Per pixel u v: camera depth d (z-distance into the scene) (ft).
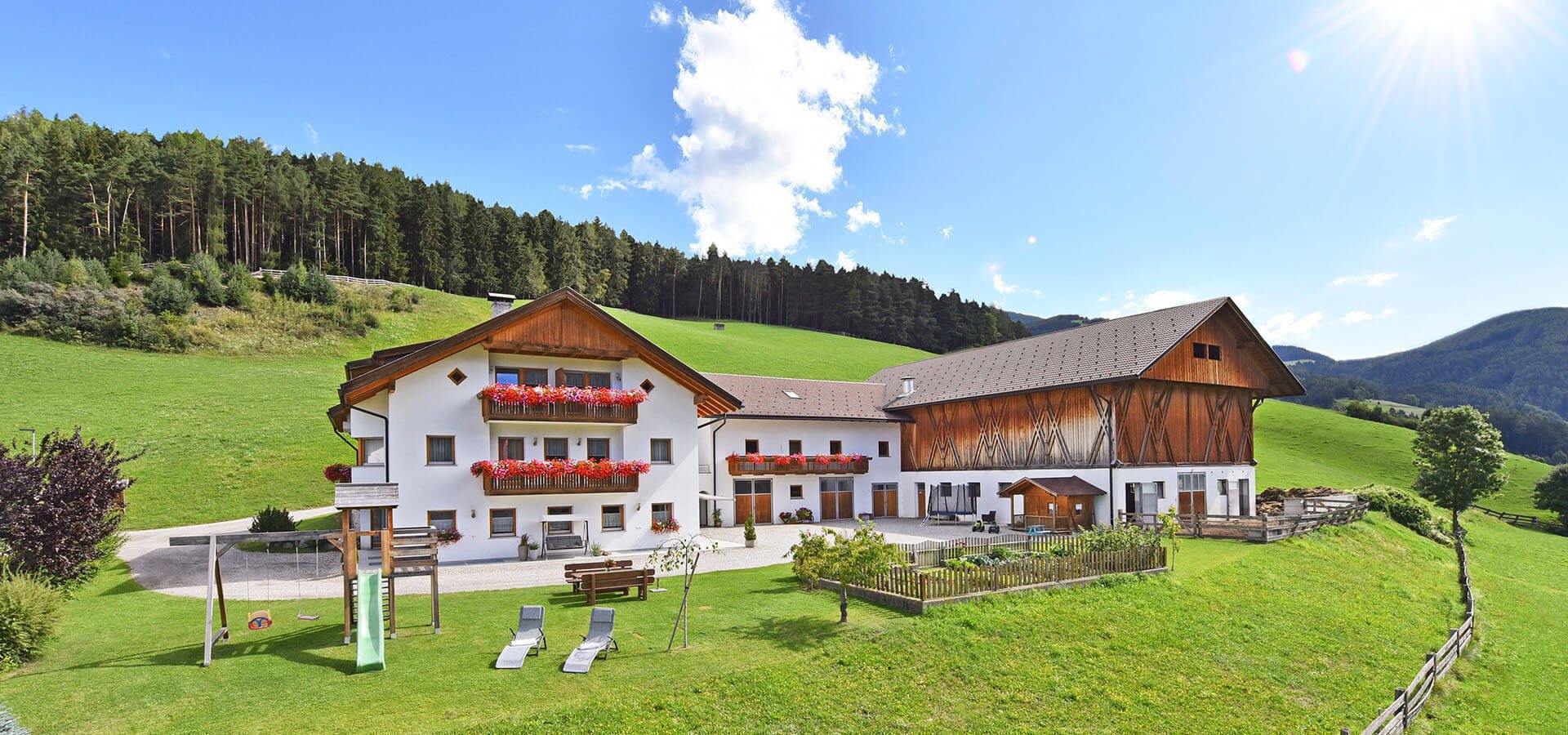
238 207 341.21
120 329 213.46
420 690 41.65
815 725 42.09
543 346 92.68
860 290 434.71
